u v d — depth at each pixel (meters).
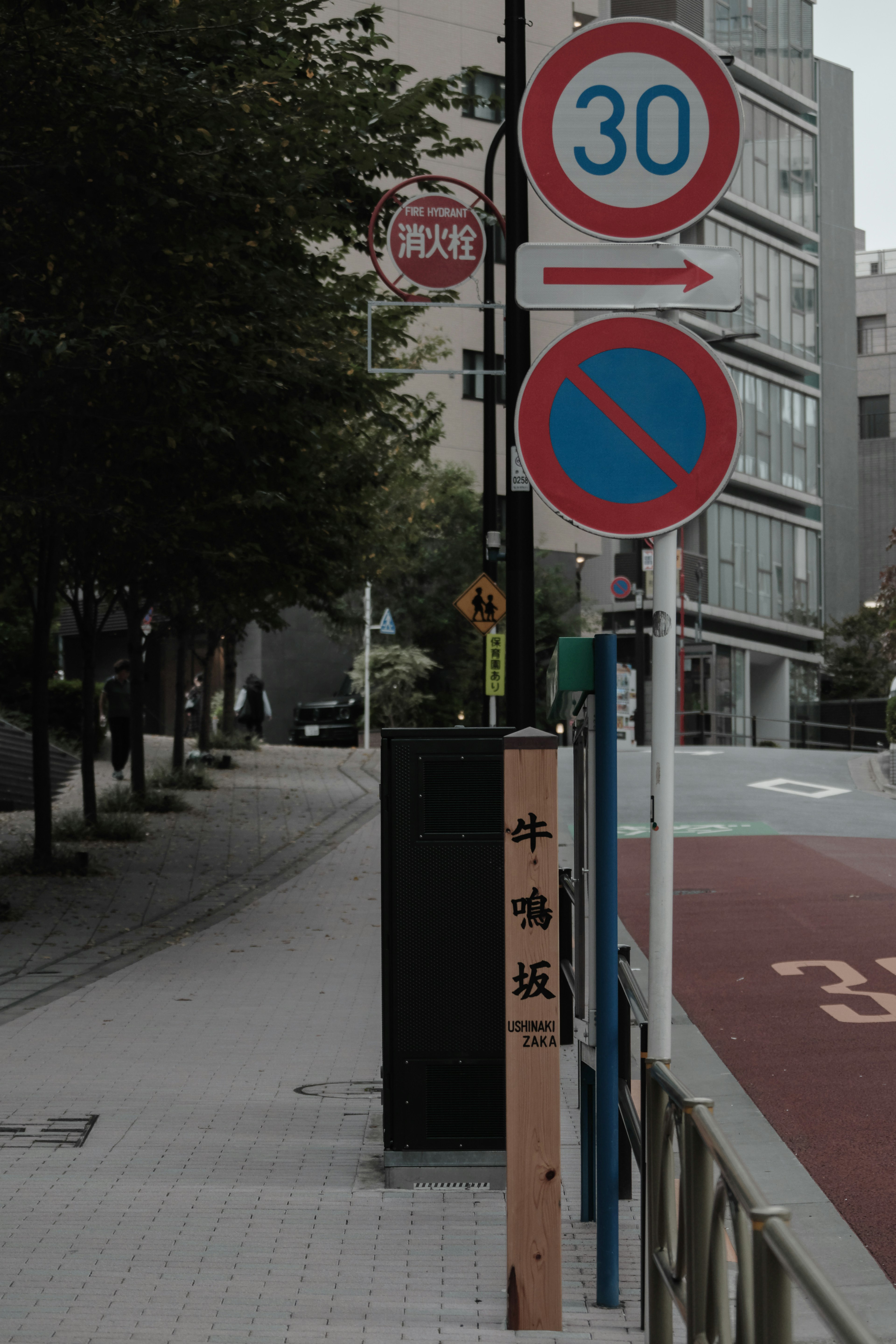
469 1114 5.84
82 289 11.83
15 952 11.68
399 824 5.86
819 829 19.69
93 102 11.24
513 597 14.26
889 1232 5.38
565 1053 8.77
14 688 32.75
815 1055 8.19
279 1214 5.46
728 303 4.18
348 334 15.02
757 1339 2.37
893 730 26.52
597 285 4.18
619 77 4.22
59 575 17.73
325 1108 7.17
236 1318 4.33
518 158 13.95
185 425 12.01
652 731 4.11
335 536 18.22
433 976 5.86
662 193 4.22
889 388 87.00
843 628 65.69
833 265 71.56
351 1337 4.17
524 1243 4.27
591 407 4.13
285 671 47.69
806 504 64.06
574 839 5.85
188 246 12.26
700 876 15.48
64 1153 6.33
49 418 12.55
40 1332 4.20
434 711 44.47
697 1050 8.45
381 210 14.78
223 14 12.35
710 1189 3.15
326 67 14.04
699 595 52.25
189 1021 9.29
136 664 22.41
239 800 24.08
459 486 45.88
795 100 63.53
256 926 13.13
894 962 10.65
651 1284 3.81
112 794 22.00
